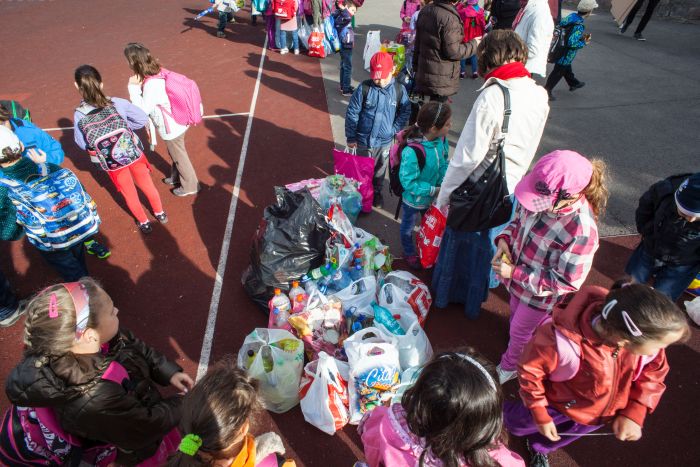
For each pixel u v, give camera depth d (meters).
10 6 16.27
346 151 4.76
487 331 3.68
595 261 4.36
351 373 2.80
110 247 4.63
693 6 11.65
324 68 9.52
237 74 9.24
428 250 3.71
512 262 2.66
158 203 4.77
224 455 1.52
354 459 2.80
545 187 2.11
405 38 8.26
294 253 3.63
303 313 3.30
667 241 2.95
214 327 3.73
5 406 3.14
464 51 4.77
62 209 3.31
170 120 4.70
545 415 2.07
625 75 8.58
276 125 7.10
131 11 14.98
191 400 1.55
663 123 6.78
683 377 3.30
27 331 1.66
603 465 2.78
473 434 1.34
